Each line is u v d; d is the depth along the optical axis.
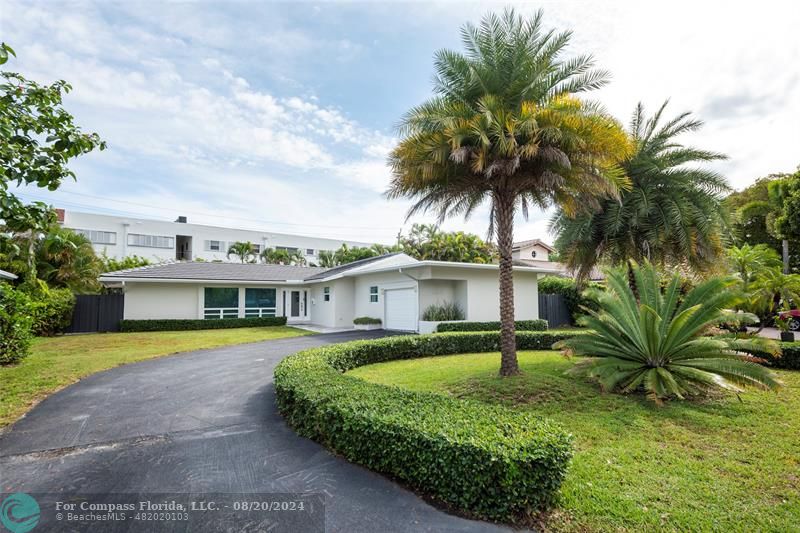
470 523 3.32
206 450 4.91
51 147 4.14
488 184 9.23
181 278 20.73
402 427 3.98
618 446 5.06
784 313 15.55
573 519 3.41
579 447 5.04
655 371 7.18
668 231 11.66
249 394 7.68
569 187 8.86
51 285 18.91
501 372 8.59
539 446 3.52
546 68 8.41
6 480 4.12
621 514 3.48
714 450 4.96
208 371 9.96
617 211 12.02
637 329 7.71
